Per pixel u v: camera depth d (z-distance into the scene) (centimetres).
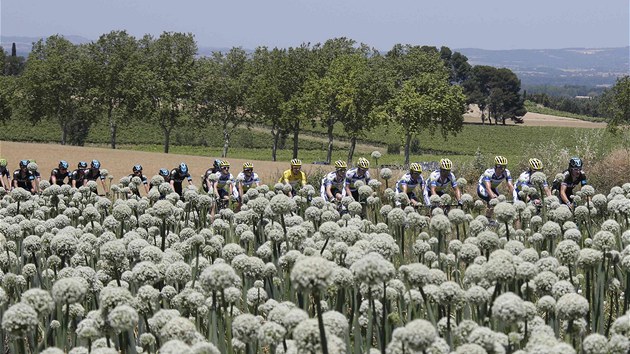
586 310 685
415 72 11894
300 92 12081
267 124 12694
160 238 1288
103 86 12938
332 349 587
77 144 15362
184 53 13588
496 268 747
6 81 13188
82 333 705
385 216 1611
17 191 1561
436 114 9894
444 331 766
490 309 761
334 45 13388
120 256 891
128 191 2228
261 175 5069
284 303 791
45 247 1117
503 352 618
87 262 1178
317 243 1095
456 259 1105
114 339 798
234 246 1002
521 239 1423
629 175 3002
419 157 11269
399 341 627
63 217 1387
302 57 12862
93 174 2628
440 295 752
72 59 13762
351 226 1111
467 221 1620
